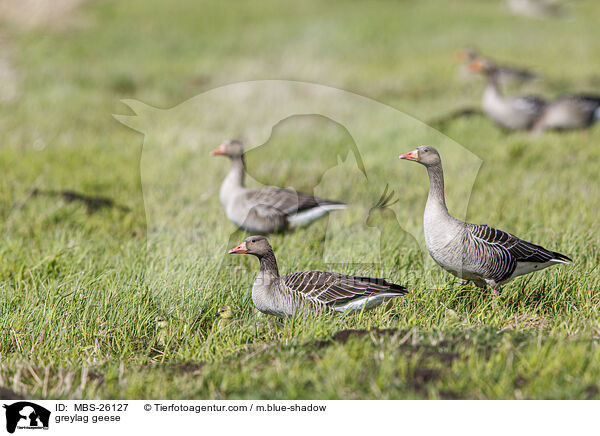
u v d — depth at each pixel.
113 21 44.56
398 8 50.94
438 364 8.49
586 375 8.10
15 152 20.25
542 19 47.25
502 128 23.08
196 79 31.52
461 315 10.41
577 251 12.30
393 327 9.94
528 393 7.96
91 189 17.50
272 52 36.78
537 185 16.38
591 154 19.44
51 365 9.66
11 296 11.37
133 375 9.09
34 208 15.58
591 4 53.47
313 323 9.82
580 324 9.90
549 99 27.41
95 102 26.98
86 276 11.87
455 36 40.56
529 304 10.95
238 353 9.69
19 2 44.72
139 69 32.59
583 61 33.91
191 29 43.03
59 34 39.62
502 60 33.81
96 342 10.21
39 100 26.70
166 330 10.52
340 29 41.75
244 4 52.22
